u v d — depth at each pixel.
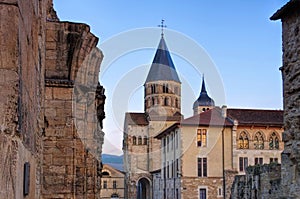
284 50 20.33
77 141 12.41
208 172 65.56
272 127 68.38
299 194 18.45
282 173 19.84
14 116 4.10
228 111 70.19
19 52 4.27
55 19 13.34
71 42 12.30
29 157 5.44
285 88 20.05
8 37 4.10
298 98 18.92
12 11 4.12
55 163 12.08
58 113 12.09
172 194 68.00
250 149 67.62
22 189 4.61
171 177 68.62
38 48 7.39
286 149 19.66
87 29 12.41
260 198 38.94
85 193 12.47
